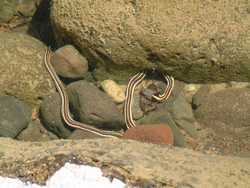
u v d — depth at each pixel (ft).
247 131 6.94
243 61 6.97
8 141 5.61
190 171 5.24
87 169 5.08
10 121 6.82
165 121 6.86
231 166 5.40
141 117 7.09
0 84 7.01
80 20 7.00
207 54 6.95
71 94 7.04
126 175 5.08
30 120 7.03
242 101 6.98
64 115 6.95
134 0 6.91
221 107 6.98
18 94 7.06
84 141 5.57
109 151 5.34
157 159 5.33
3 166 5.22
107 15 6.93
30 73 7.11
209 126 7.02
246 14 6.90
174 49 6.91
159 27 6.85
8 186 5.09
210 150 6.81
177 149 5.55
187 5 6.88
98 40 7.01
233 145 6.86
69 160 5.16
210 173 5.25
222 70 7.09
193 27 6.86
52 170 5.12
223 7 6.90
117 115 6.93
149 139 6.46
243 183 5.22
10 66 7.07
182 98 7.13
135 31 6.88
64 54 7.14
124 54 7.04
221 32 6.87
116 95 7.15
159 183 5.06
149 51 6.98
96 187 5.00
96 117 6.88
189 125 7.00
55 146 5.49
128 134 6.53
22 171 5.16
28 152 5.40
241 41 6.88
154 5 6.88
